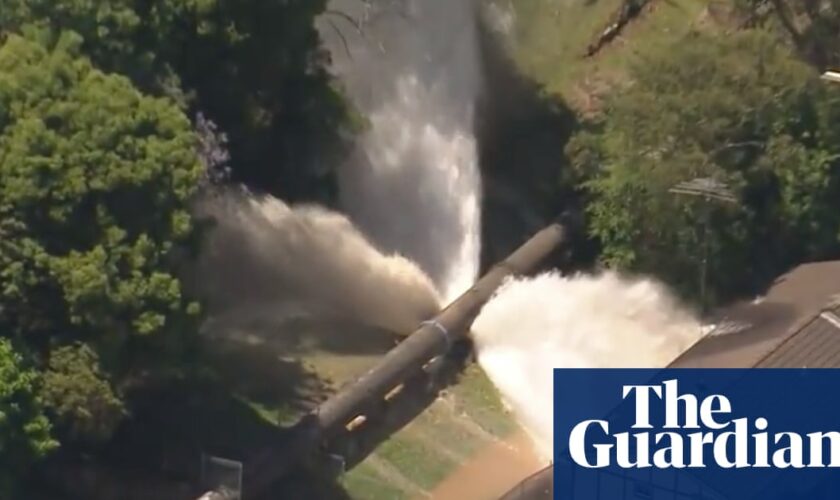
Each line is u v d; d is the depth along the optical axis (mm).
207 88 69188
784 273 74875
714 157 74188
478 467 67188
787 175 75062
